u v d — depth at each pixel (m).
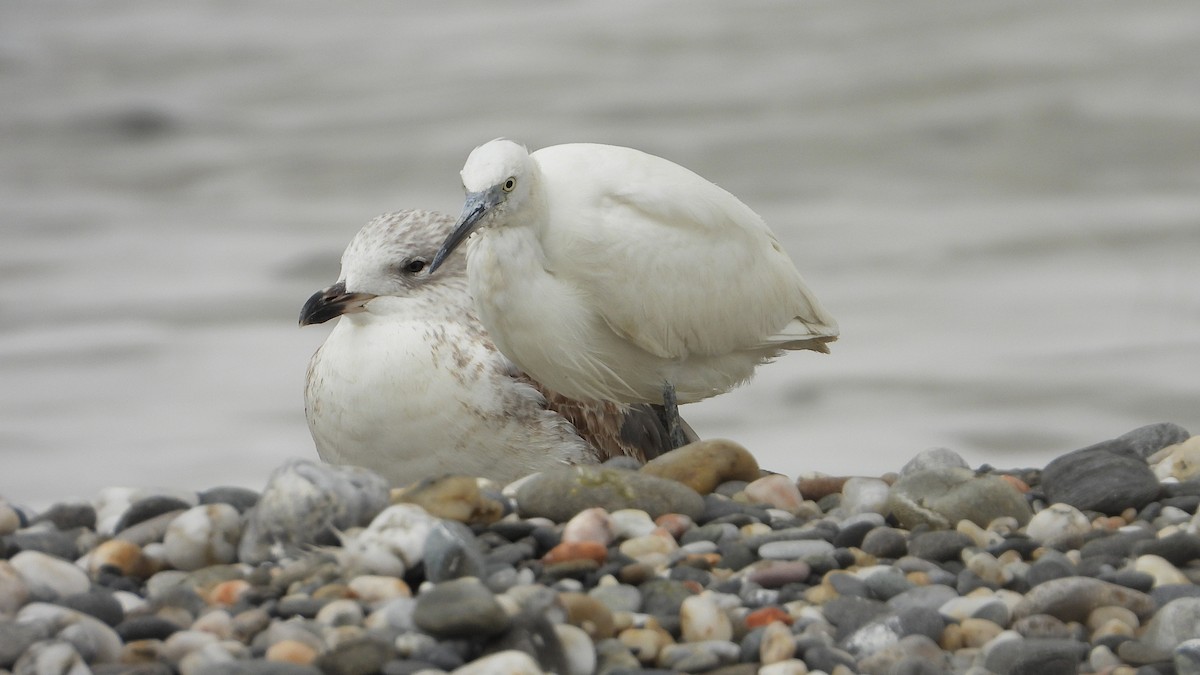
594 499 9.55
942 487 9.92
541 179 11.30
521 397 12.24
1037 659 7.61
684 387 12.56
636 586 8.51
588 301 11.52
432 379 12.08
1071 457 10.56
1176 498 10.12
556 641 7.49
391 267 12.23
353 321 12.41
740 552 8.96
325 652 7.26
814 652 7.65
